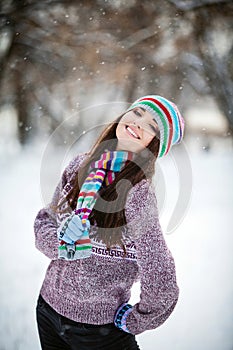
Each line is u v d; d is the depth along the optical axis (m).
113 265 2.60
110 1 11.34
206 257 6.84
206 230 7.84
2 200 8.91
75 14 11.41
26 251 6.82
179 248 7.12
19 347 4.57
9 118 13.15
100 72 12.60
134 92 12.83
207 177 11.16
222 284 6.07
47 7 10.79
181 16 10.14
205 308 5.50
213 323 5.18
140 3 11.22
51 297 2.73
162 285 2.50
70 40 11.69
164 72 12.41
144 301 2.56
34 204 8.80
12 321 5.05
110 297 2.65
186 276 6.27
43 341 2.83
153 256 2.52
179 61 12.04
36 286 5.84
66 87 12.85
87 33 11.66
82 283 2.61
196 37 10.30
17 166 11.20
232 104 10.41
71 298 2.65
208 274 6.36
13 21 10.98
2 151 12.23
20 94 12.71
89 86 12.91
